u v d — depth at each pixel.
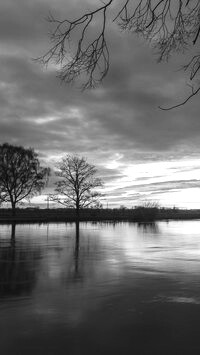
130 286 13.04
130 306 10.58
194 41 6.20
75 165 74.88
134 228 49.06
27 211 83.62
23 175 74.31
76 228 46.50
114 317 9.58
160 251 23.11
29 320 9.30
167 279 14.23
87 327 8.80
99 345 7.73
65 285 13.20
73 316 9.65
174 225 58.38
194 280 14.02
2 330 8.60
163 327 8.83
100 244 27.20
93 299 11.30
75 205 75.19
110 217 78.19
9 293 12.02
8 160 74.00
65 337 8.18
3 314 9.78
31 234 36.12
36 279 14.23
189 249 24.27
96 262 18.42
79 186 74.88
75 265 17.48
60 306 10.55
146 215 80.81
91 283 13.54
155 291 12.30
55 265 17.48
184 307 10.47
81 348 7.58
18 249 23.70
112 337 8.20
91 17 6.16
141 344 7.79
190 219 86.81
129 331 8.57
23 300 11.18
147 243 28.28
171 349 7.55
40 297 11.54
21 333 8.41
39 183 76.12
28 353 7.35
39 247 24.88
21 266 17.19
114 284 13.37
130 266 17.22
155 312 9.98
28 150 75.50
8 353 7.35
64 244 26.92
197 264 17.81
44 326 8.88
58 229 44.62
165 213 101.00
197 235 36.88
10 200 74.06
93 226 53.38
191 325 8.98
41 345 7.75
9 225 53.09
